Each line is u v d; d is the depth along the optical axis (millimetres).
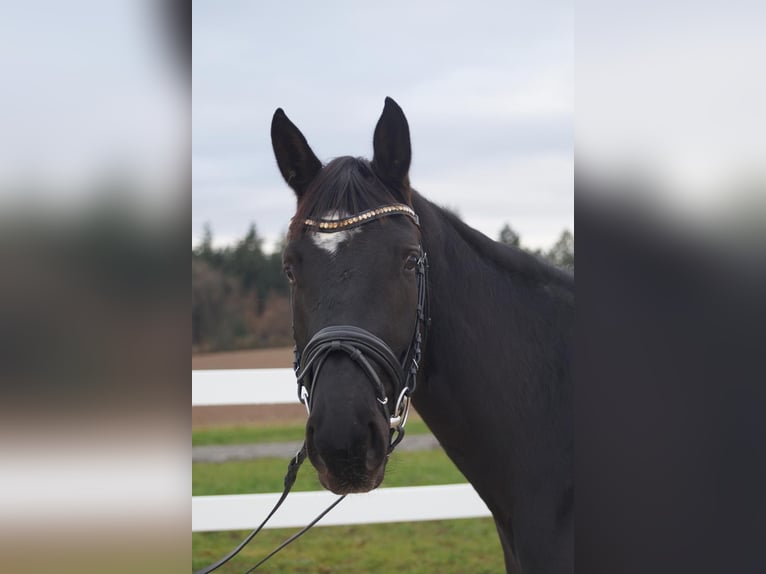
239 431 9617
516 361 1920
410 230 1756
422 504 3242
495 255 2006
